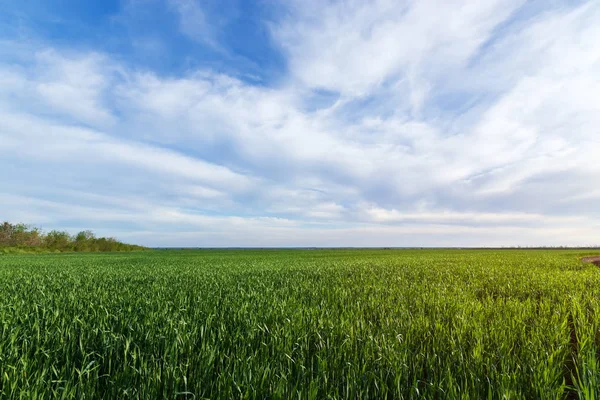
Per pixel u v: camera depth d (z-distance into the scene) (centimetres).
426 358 423
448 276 1474
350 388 336
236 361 379
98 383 352
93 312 638
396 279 1316
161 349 439
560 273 1636
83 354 397
